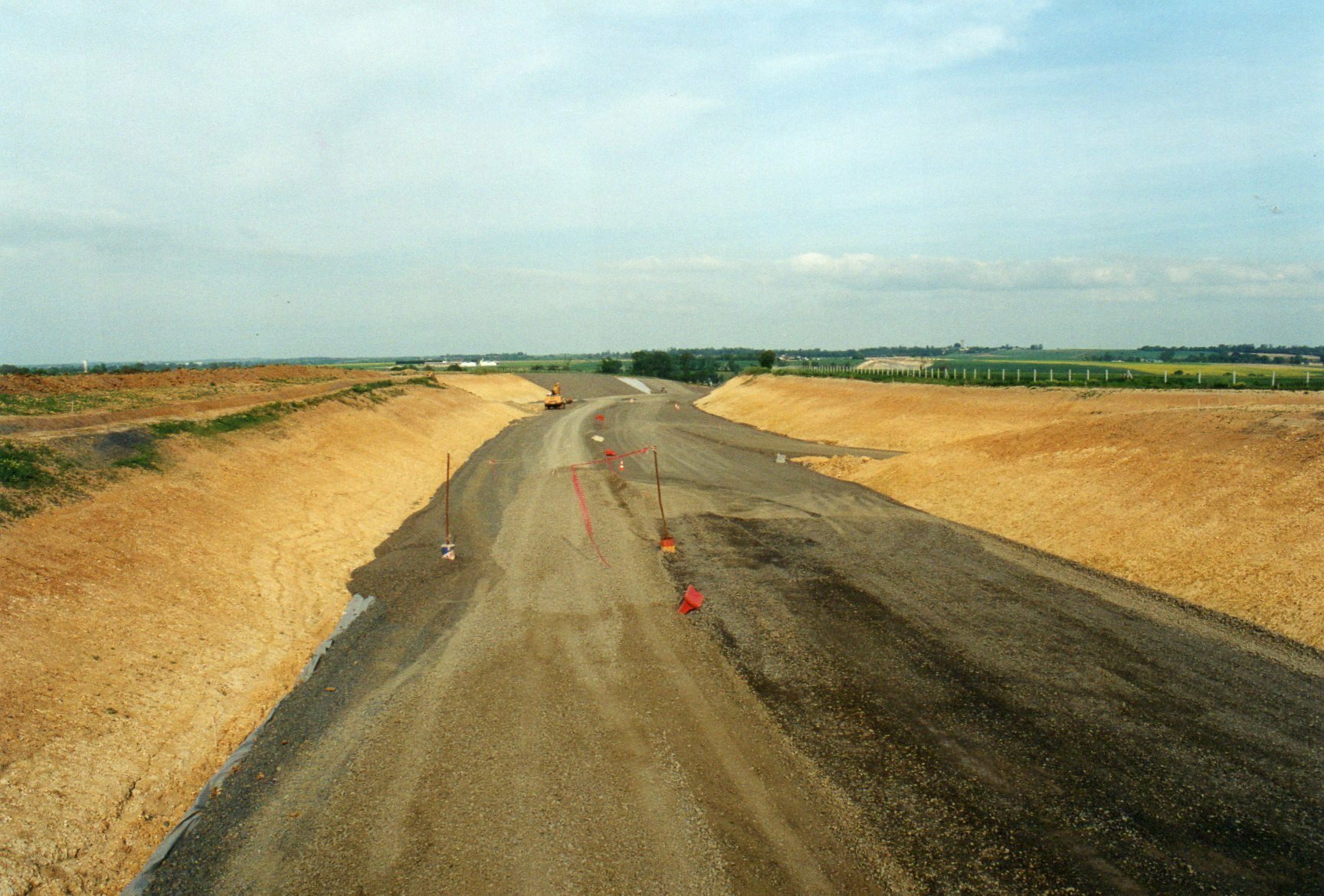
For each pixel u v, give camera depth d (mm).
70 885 6930
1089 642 12172
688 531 20922
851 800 8367
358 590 16047
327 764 9188
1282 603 12484
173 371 46344
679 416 66062
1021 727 9750
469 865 7340
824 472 31281
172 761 8961
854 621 13594
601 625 13766
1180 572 14539
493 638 13172
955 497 22625
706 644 12789
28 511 13141
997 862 7320
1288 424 17188
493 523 22234
